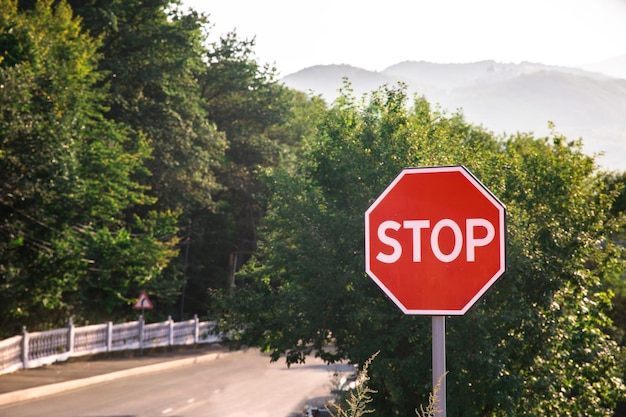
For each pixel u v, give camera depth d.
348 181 16.94
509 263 13.88
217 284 60.81
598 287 17.70
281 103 61.28
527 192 16.06
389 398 15.93
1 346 27.34
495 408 14.83
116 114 44.09
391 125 17.59
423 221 4.96
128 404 23.33
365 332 15.41
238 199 62.47
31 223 28.70
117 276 35.16
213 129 49.91
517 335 14.45
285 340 16.55
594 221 16.44
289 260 16.88
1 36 29.09
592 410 15.76
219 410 22.89
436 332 4.95
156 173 45.66
